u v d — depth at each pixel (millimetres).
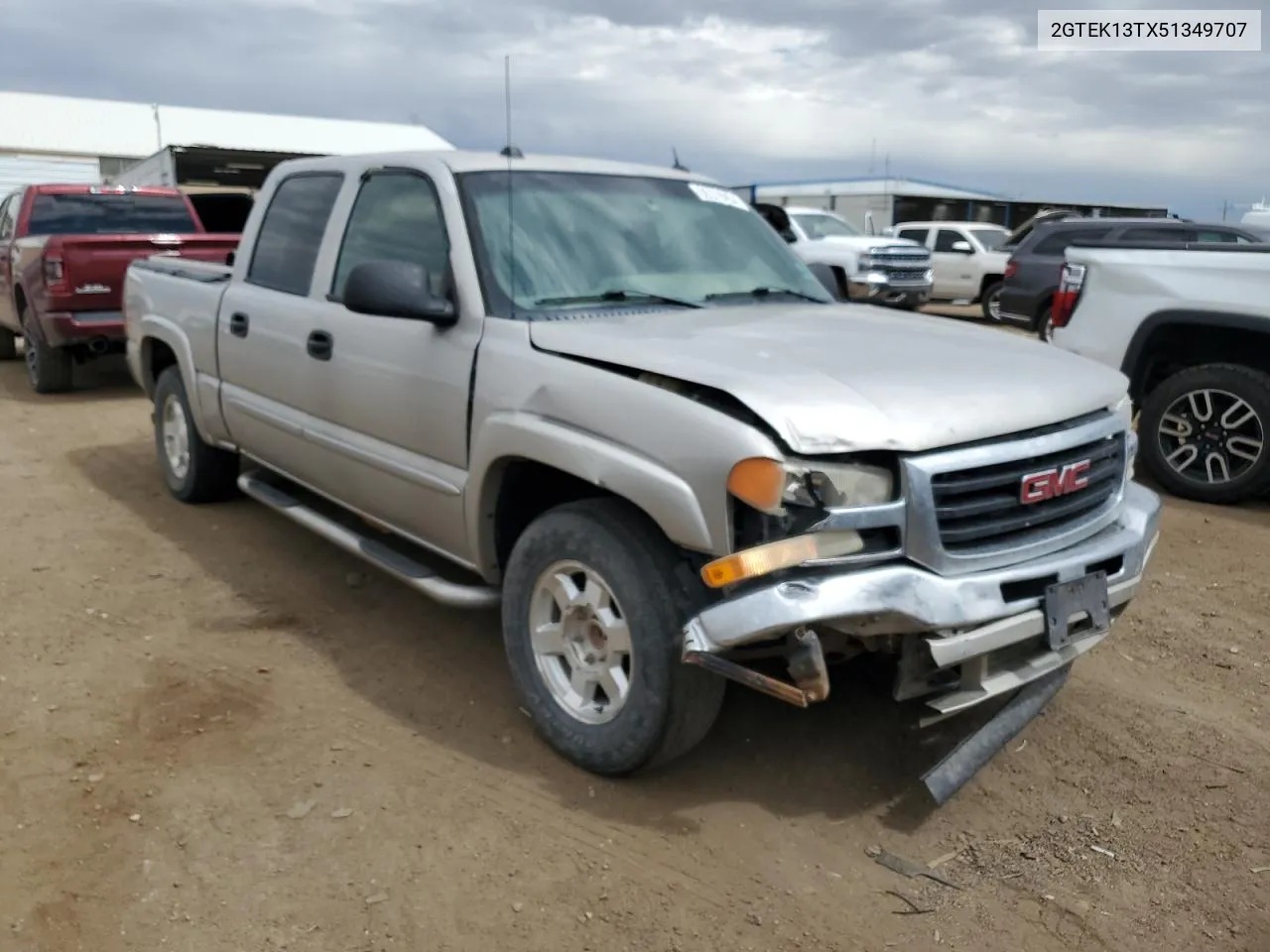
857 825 3328
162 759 3572
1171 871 3141
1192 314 6664
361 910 2877
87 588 5031
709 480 2947
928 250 17719
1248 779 3621
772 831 3275
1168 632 4820
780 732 3811
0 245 11320
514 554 3623
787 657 3035
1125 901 3004
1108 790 3545
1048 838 3287
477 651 4438
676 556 3195
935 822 3357
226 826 3217
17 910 2834
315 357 4574
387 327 4160
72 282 9352
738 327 3738
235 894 2924
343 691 4074
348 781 3465
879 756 3688
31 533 5820
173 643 4461
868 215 28531
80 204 11016
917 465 2965
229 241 10195
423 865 3066
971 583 3012
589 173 4496
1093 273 7191
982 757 3359
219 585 5086
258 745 3674
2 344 12094
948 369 3371
